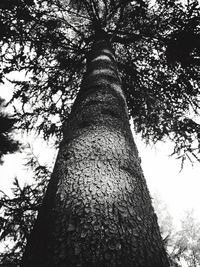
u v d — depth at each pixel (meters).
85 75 3.75
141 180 1.97
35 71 5.17
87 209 1.51
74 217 1.47
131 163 2.04
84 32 6.32
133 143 2.40
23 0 4.38
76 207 1.54
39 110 5.47
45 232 1.48
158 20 5.19
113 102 2.71
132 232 1.43
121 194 1.66
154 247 1.44
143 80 5.96
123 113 2.72
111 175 1.79
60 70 5.71
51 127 5.58
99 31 5.66
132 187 1.78
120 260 1.25
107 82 3.11
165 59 5.53
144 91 6.07
